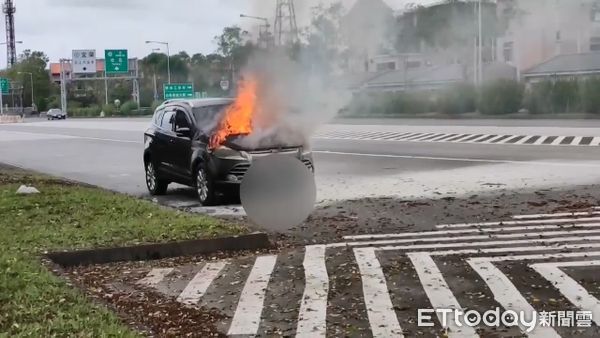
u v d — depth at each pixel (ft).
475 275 19.40
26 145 90.74
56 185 38.83
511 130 76.79
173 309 17.12
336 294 18.08
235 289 18.90
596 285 18.01
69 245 22.76
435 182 39.42
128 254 22.48
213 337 15.03
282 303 17.51
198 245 23.29
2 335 13.66
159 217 27.43
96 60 251.60
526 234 24.63
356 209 31.37
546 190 34.50
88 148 80.79
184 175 36.35
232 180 32.91
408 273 19.90
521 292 17.65
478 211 29.78
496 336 14.69
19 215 28.09
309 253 22.93
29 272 18.58
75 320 14.70
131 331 14.29
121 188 43.50
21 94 323.57
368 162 51.93
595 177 38.17
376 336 14.84
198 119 35.78
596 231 24.63
